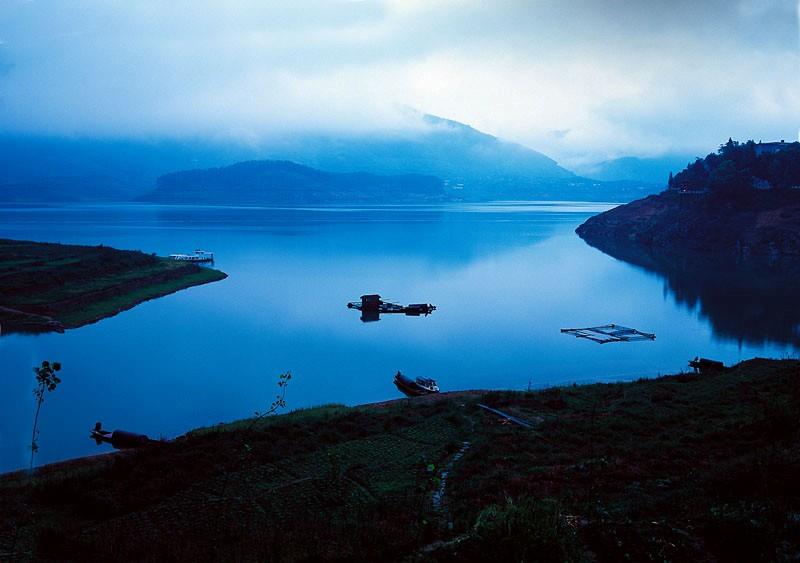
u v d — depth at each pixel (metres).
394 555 20.91
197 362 70.94
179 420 52.69
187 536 25.09
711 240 173.75
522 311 100.62
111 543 24.48
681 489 24.80
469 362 71.62
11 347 75.44
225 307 102.44
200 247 190.50
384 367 69.62
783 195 179.88
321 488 30.08
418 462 33.66
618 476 28.34
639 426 38.53
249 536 24.20
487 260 163.75
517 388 61.28
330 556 21.22
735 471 24.89
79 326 87.44
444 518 24.50
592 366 69.00
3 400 56.69
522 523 19.33
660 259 163.00
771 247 160.25
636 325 89.50
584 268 148.38
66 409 54.75
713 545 19.17
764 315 94.62
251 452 35.00
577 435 36.91
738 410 39.91
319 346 79.12
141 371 67.00
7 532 26.30
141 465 33.78
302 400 58.34
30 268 110.12
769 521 19.66
